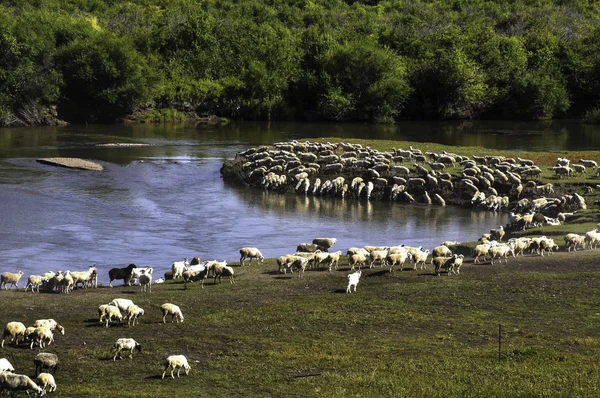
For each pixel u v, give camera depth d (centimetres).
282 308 3766
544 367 2997
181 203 7275
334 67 16162
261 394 2752
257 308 3781
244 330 3466
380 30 18250
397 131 13950
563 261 4550
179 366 2941
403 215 6900
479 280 4184
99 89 14688
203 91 15875
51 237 5775
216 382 2872
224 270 4334
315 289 4122
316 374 2944
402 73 16138
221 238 5925
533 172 7681
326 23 19475
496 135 13188
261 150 9294
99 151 10500
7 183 7788
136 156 10100
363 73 15888
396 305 3794
